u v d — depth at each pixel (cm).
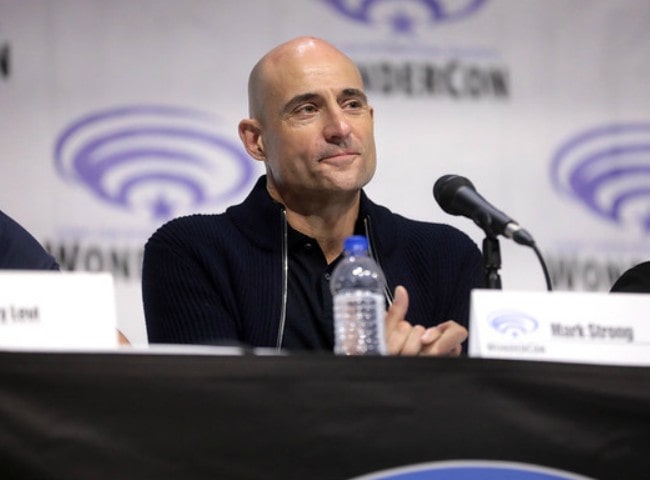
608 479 478
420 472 466
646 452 482
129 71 1130
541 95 1173
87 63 1126
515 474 471
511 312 517
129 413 453
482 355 509
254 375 463
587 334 517
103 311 486
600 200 1163
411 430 469
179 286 782
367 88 1152
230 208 823
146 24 1137
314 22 1155
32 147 1109
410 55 1160
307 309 773
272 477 457
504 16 1178
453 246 829
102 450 449
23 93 1116
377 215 821
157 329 790
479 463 471
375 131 1148
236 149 1130
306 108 792
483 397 477
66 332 479
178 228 807
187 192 1120
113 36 1132
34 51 1123
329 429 463
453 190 675
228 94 1138
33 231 1098
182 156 1123
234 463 456
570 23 1186
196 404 458
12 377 449
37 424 447
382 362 473
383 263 802
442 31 1169
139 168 1116
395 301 654
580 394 483
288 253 789
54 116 1116
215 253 789
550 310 518
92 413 452
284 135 791
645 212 1165
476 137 1159
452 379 476
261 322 766
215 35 1143
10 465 444
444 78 1162
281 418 462
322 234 805
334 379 468
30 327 475
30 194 1102
